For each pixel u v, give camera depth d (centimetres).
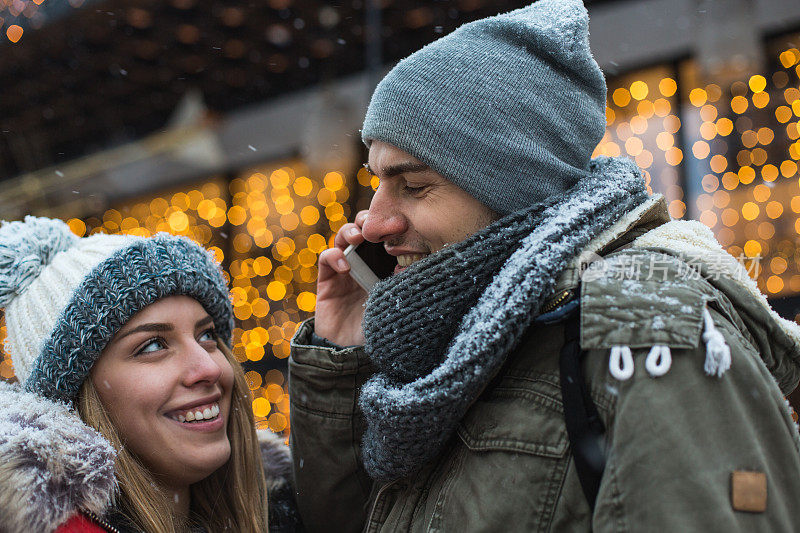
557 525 107
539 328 119
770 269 416
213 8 476
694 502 95
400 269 142
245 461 161
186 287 143
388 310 126
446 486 119
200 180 647
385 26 457
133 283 137
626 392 103
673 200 436
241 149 607
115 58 537
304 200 596
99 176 630
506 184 125
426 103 126
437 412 115
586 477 105
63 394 136
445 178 128
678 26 420
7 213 642
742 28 391
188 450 140
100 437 129
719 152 427
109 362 138
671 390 101
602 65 452
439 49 130
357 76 515
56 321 137
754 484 96
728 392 101
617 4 436
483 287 123
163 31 503
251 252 625
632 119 448
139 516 133
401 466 125
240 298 620
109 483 124
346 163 546
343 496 157
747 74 411
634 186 127
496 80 126
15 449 117
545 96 128
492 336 112
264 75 546
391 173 133
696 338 101
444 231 130
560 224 117
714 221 428
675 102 436
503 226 123
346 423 154
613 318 107
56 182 628
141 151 584
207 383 144
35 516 113
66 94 589
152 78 561
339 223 577
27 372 141
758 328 116
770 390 105
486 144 124
